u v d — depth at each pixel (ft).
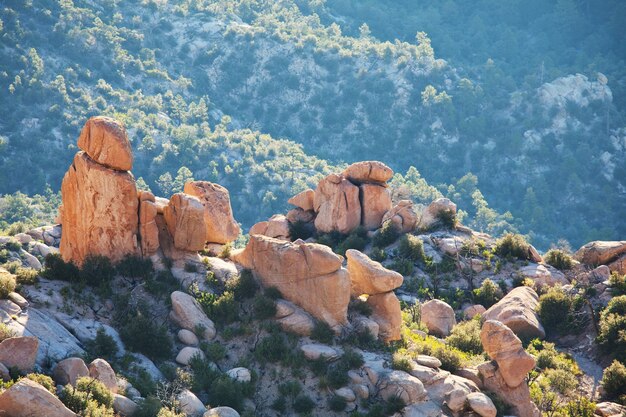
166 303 282.36
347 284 280.10
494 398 266.77
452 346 309.42
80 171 289.53
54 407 206.69
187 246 301.02
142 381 245.24
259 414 251.80
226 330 274.98
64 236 297.12
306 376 262.88
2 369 219.82
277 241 292.40
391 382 257.75
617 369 304.30
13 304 254.68
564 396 298.76
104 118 292.20
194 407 241.55
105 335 255.91
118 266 289.94
